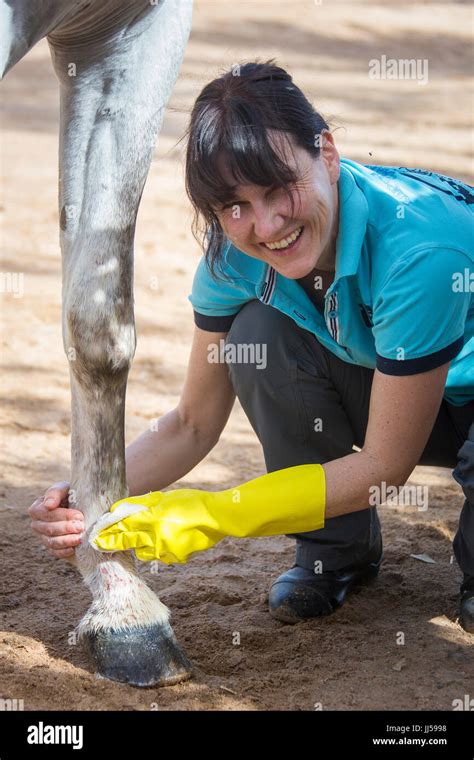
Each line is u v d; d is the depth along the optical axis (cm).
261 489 311
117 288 313
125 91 309
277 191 290
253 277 336
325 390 356
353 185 316
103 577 324
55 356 645
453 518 455
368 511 372
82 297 311
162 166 1091
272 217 291
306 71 1525
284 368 352
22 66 1528
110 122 310
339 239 313
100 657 321
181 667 323
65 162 313
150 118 313
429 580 397
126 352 317
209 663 337
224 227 300
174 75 318
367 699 318
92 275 311
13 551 418
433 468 517
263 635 352
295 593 365
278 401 356
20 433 544
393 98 1423
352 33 1723
